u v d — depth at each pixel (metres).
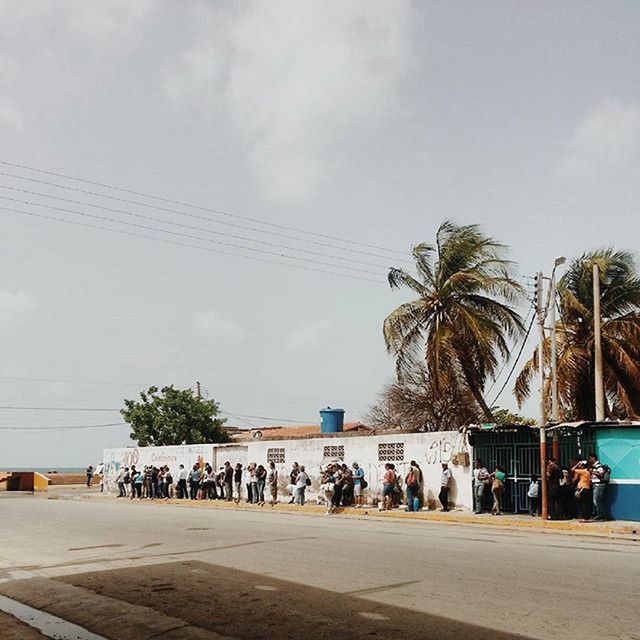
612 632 7.86
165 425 58.06
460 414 39.84
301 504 30.08
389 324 33.62
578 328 32.41
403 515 24.83
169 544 16.33
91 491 54.06
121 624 8.96
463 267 33.66
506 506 24.16
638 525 19.56
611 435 21.30
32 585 11.52
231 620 8.85
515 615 8.69
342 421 37.97
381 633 8.00
